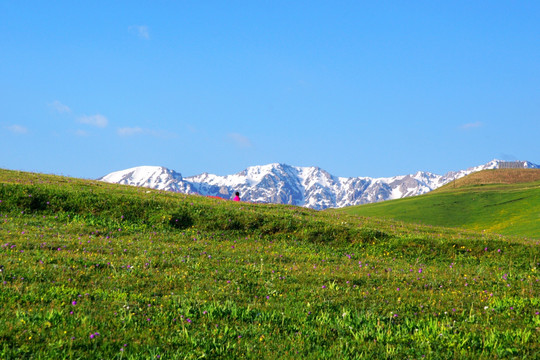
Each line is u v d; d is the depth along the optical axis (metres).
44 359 8.80
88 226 25.23
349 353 10.44
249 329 11.51
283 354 10.21
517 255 24.62
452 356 10.45
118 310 12.00
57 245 19.89
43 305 11.94
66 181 37.81
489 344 11.00
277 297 15.05
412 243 26.84
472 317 13.33
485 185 156.12
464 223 88.50
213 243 24.91
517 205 95.94
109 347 9.64
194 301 13.33
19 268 15.16
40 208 27.53
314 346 10.79
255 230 28.22
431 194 135.62
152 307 12.63
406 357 10.38
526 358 10.39
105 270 16.53
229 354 9.98
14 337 9.55
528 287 18.30
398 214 101.25
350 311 13.42
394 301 15.23
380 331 11.93
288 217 30.69
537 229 67.31
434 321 12.94
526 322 13.11
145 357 9.34
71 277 15.06
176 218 28.23
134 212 28.50
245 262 20.48
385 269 21.28
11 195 27.61
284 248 25.42
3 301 12.05
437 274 20.72
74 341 9.70
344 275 18.86
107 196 30.00
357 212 112.81
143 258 19.12
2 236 20.58
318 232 28.30
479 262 24.17
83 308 11.91
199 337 10.70
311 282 17.48
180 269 17.83
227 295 14.62
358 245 27.02
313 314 13.24
